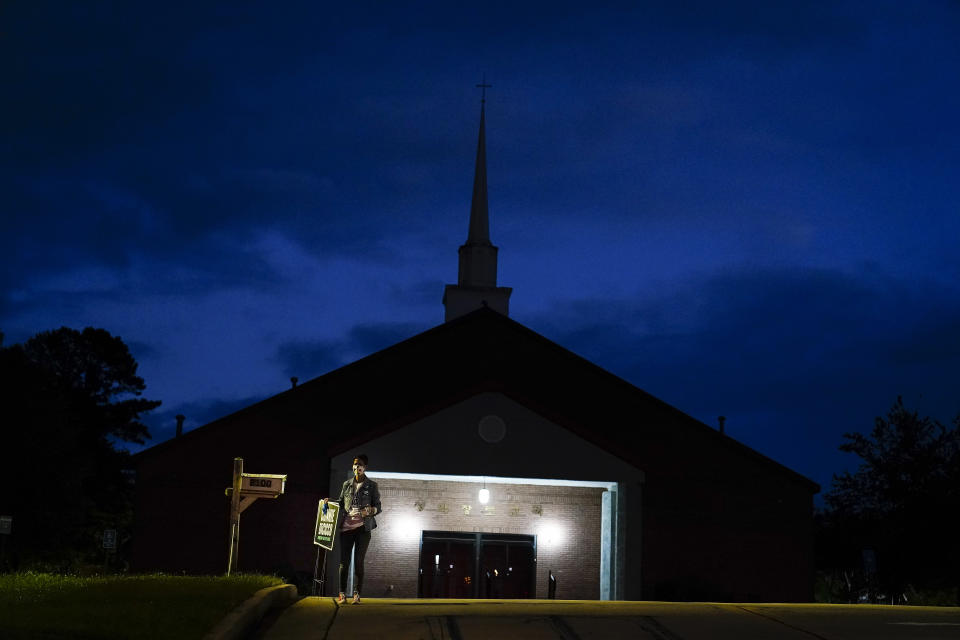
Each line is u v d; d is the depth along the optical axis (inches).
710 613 506.0
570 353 1218.0
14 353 2010.3
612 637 428.8
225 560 1088.8
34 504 1930.4
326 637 424.5
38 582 523.8
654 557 1146.0
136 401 2677.2
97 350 2652.6
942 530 1149.7
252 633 433.7
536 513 1195.9
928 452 1180.5
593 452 1096.8
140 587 494.9
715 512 1164.5
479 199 1727.4
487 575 1176.8
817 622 476.7
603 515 1180.5
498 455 1082.1
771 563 1155.3
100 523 2399.1
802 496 1176.2
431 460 1074.7
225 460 1116.5
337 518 567.8
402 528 1176.8
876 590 1165.7
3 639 335.0
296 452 1129.4
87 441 2539.4
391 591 1157.1
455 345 1209.4
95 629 359.3
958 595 1119.6
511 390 1098.7
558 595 1177.4
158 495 1099.3
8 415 1941.4
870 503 1215.6
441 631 438.6
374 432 1078.4
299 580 1043.3
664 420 1194.0
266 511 1105.4
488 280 1674.5
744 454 1182.9
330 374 1163.3
